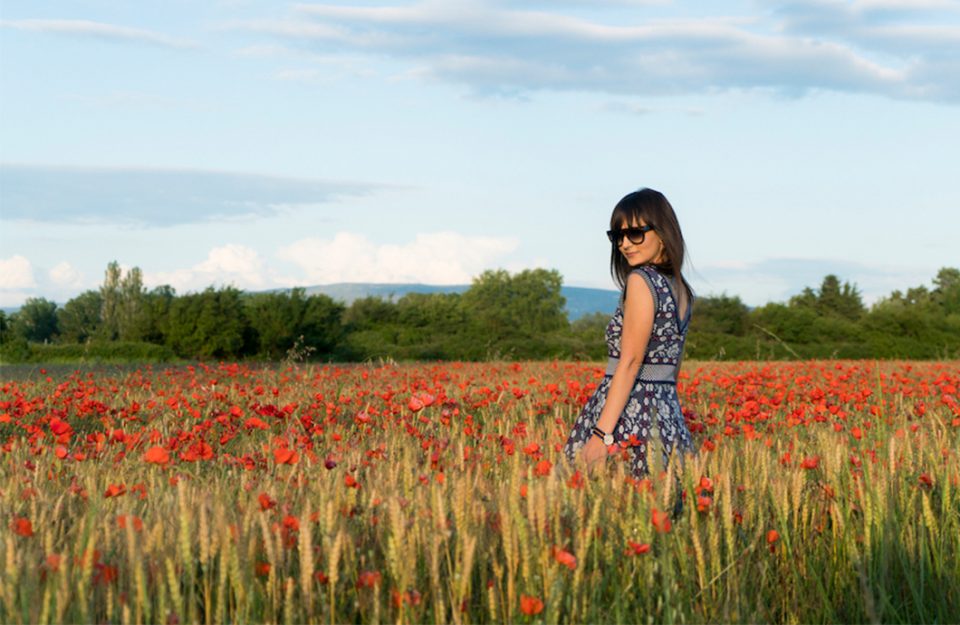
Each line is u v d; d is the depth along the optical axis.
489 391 8.54
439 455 4.29
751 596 3.42
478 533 3.03
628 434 4.28
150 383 11.56
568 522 3.18
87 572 2.58
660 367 4.37
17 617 2.54
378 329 60.25
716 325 47.69
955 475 4.26
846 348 41.62
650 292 4.22
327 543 2.78
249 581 2.78
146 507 3.63
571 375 13.84
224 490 3.88
